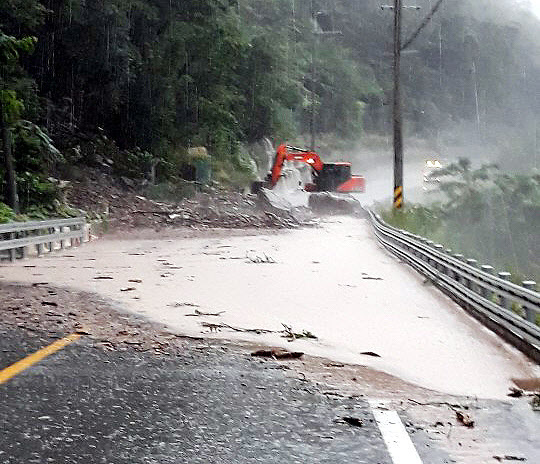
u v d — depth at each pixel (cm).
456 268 1489
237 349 985
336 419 688
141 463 566
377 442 625
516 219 4897
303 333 1095
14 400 723
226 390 780
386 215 3472
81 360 895
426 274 1833
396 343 1066
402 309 1377
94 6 4078
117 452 589
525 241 4841
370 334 1125
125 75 4403
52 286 1518
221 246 2664
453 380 863
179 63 4897
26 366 855
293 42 9825
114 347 973
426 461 582
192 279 1712
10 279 1627
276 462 574
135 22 4731
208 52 5128
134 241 2839
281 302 1409
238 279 1736
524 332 1016
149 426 655
